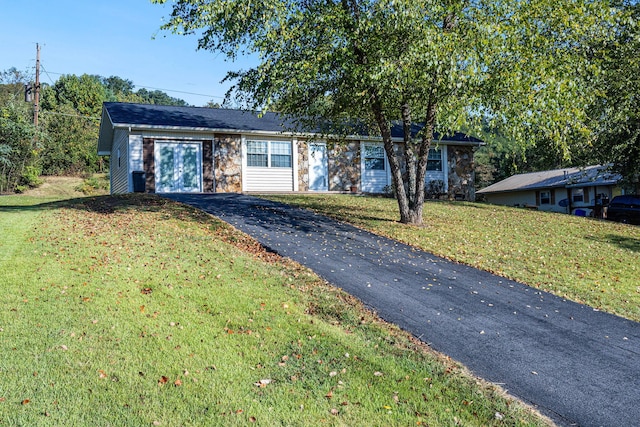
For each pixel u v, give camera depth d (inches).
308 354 196.9
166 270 289.1
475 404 169.0
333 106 490.6
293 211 536.1
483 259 378.3
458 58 355.9
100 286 251.3
